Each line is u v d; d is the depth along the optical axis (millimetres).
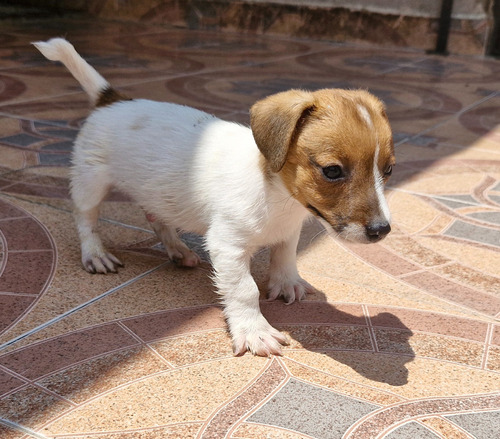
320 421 438
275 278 590
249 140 536
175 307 563
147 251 663
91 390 459
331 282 616
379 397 462
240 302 521
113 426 429
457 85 1449
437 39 1848
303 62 1624
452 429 437
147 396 455
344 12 1933
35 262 619
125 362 488
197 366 487
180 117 586
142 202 589
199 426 430
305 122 472
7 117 1030
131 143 583
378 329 542
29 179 805
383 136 464
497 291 610
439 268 648
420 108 1238
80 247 644
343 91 502
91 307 556
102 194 616
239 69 1494
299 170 475
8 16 2016
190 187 547
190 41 1841
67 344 506
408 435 430
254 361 496
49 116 1046
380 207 458
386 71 1558
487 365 503
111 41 1757
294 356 504
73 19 2080
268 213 513
